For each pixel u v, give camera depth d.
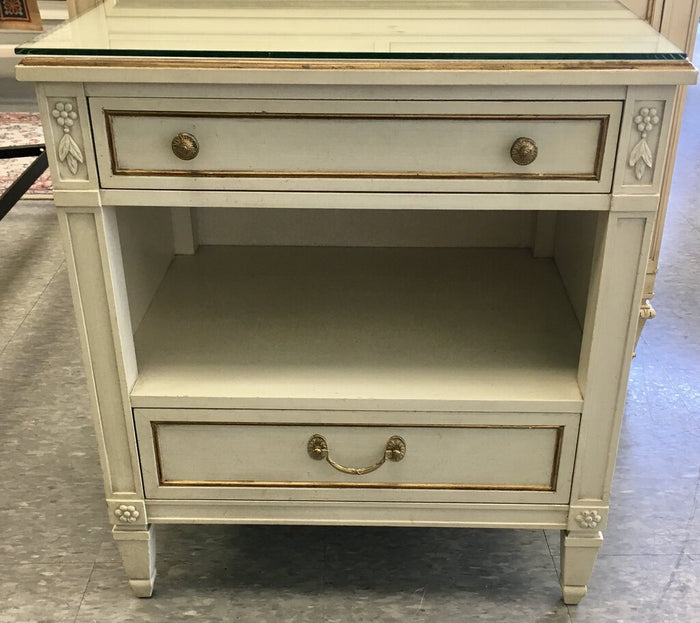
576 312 1.07
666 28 1.14
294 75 0.73
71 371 1.47
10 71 2.66
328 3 1.05
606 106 0.74
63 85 0.74
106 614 0.98
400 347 0.99
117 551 1.08
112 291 0.83
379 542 1.10
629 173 0.77
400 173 0.78
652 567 1.05
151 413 0.90
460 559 1.07
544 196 0.79
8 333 1.59
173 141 0.76
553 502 0.94
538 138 0.76
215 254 1.24
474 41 0.80
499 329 1.04
